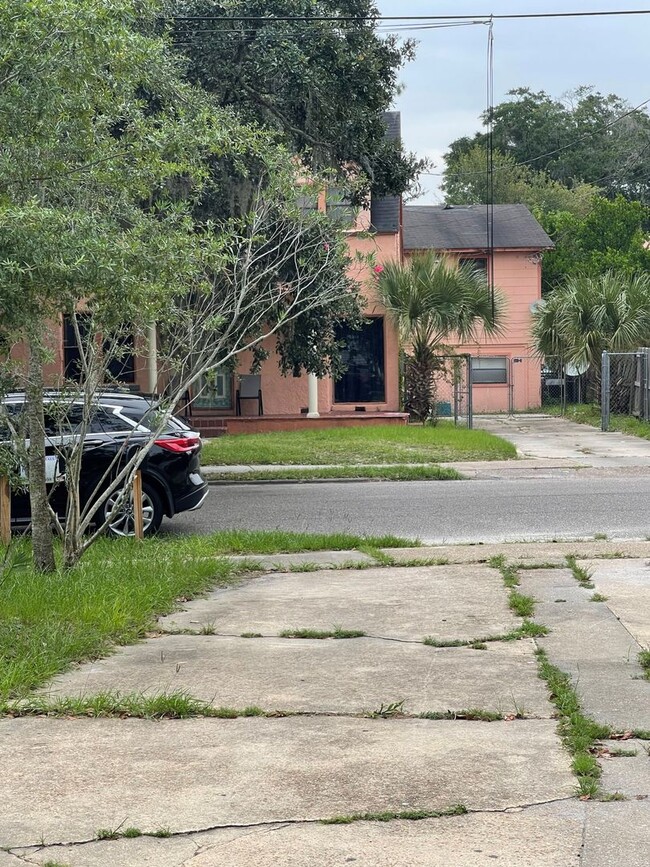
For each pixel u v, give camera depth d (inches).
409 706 253.0
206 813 189.9
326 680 277.9
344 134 924.6
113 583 388.2
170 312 426.3
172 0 847.7
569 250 2143.2
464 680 274.8
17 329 341.7
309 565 461.1
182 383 481.4
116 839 180.2
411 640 321.7
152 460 558.3
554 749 220.7
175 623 353.1
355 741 228.2
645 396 1237.1
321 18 851.4
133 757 220.2
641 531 560.4
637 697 254.5
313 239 604.4
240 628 344.2
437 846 174.7
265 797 196.7
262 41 862.5
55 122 367.9
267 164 495.8
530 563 448.5
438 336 1284.4
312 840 178.1
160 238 381.1
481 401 1813.5
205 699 261.6
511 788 199.0
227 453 917.2
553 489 732.7
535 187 2650.1
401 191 1043.9
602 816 185.5
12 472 430.3
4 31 333.7
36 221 304.8
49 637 311.3
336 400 1301.7
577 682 267.6
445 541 542.3
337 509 660.7
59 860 172.7
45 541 419.5
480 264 1828.2
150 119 448.1
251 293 774.5
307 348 1053.8
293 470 829.8
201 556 460.8
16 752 224.1
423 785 201.2
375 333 1296.8
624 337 1384.1
